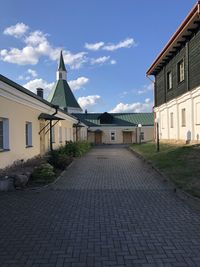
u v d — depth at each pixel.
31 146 15.68
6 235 5.80
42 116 17.34
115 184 11.24
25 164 13.05
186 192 9.04
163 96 26.25
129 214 7.15
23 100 13.98
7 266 4.52
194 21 16.70
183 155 15.74
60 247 5.19
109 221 6.62
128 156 23.89
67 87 63.50
